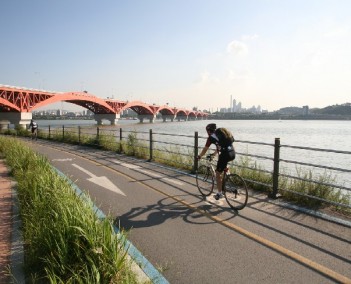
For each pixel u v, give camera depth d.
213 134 7.06
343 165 32.12
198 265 4.32
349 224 5.80
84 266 3.58
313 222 5.99
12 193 7.34
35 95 74.62
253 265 4.31
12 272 3.86
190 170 11.66
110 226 4.21
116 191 8.60
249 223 5.96
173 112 198.62
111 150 19.12
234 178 7.00
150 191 8.56
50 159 15.25
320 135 76.12
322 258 4.50
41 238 4.14
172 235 5.39
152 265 4.30
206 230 5.62
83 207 4.89
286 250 4.77
